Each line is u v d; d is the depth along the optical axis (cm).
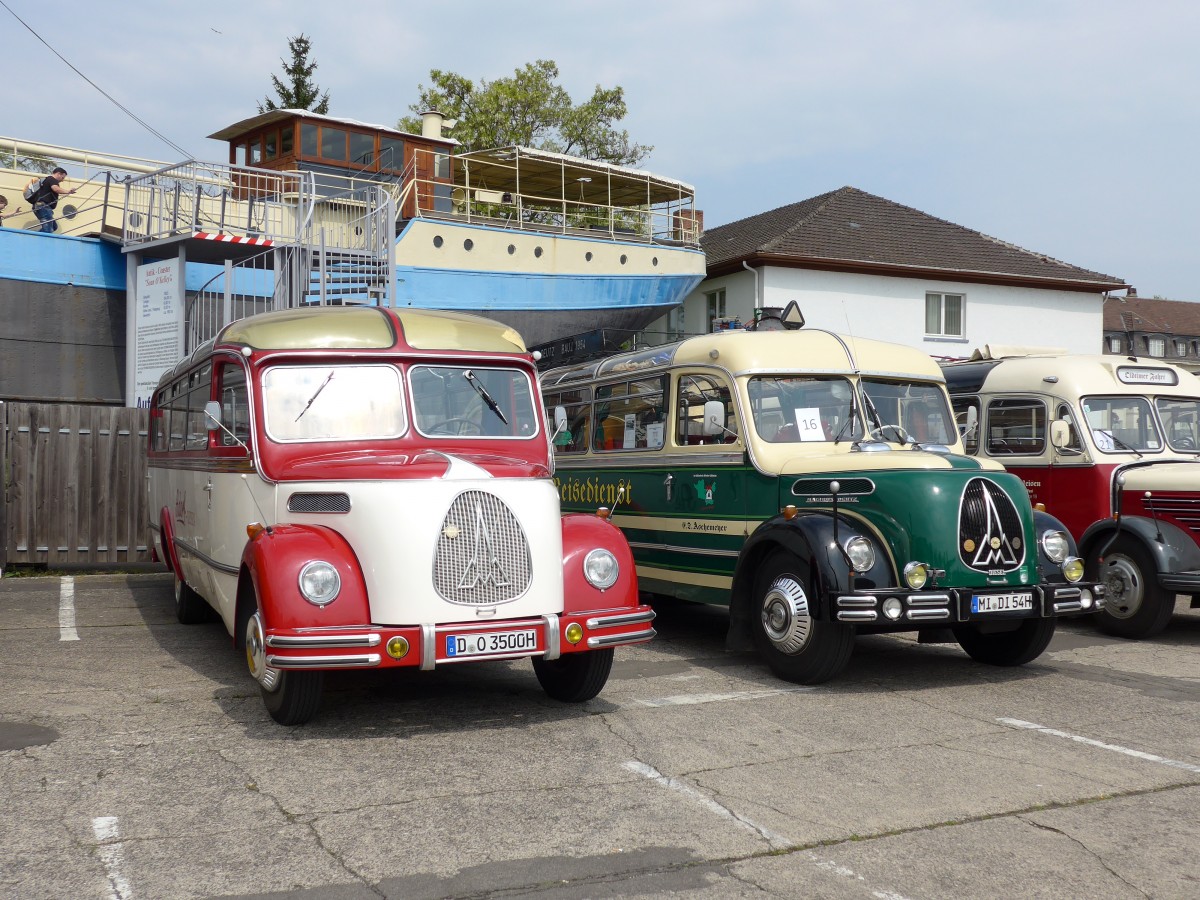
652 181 2534
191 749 578
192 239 1577
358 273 1648
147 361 1639
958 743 608
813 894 400
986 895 402
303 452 672
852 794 516
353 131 2177
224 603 741
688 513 930
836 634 734
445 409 712
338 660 565
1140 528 973
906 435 895
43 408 1409
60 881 403
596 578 638
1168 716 677
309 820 471
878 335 2730
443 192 2311
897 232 2911
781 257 2592
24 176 1877
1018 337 2900
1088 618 1115
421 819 473
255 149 2217
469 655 586
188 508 892
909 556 729
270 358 688
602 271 2269
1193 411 1127
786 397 882
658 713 672
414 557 583
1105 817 488
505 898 393
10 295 1678
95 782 520
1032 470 1116
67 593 1215
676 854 437
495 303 2097
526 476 638
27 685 735
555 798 504
